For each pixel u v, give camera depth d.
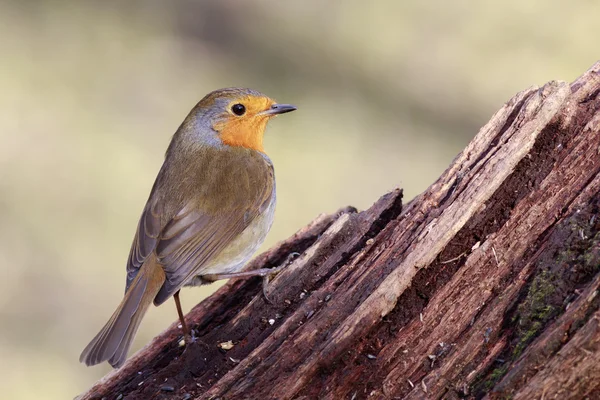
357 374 6.23
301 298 7.39
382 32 20.70
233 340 7.26
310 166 16.98
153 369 7.55
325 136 17.75
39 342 14.15
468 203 6.68
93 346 7.55
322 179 16.77
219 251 8.49
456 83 19.41
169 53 19.69
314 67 19.69
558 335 5.62
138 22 20.36
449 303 6.39
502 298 6.26
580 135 6.84
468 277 6.45
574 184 6.63
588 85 7.11
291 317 6.75
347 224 7.65
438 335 6.27
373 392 6.16
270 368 6.39
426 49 20.22
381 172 17.28
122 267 15.28
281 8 21.33
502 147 6.86
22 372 13.62
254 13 20.95
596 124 6.82
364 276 6.73
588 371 5.48
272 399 6.24
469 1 21.16
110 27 20.06
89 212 16.00
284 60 19.78
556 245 6.24
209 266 8.52
